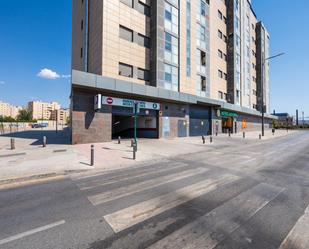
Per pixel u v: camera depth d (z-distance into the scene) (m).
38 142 17.92
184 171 8.41
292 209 4.61
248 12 45.78
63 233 3.59
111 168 9.02
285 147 17.06
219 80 34.62
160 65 22.53
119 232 3.62
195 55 27.67
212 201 5.08
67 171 8.11
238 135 30.53
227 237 3.46
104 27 19.28
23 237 3.46
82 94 16.55
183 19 25.94
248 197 5.36
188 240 3.36
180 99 22.78
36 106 115.00
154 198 5.30
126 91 17.84
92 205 4.85
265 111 50.16
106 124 17.78
